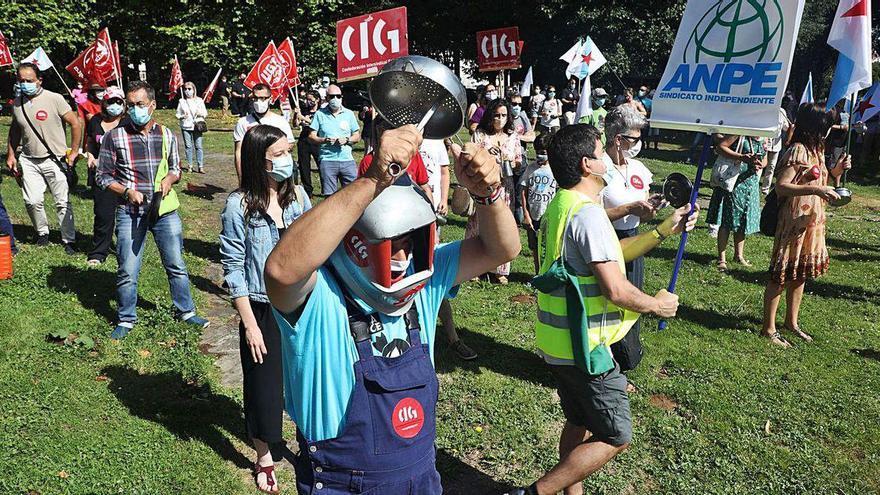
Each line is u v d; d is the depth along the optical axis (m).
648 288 7.34
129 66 26.34
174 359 5.02
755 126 3.53
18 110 7.04
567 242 3.10
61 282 6.28
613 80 29.98
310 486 2.02
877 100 14.36
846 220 11.73
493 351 5.55
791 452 4.19
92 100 9.76
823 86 31.06
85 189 10.30
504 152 7.19
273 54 12.05
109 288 6.34
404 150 1.59
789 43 3.40
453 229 9.34
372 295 1.91
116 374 4.74
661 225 3.40
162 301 6.04
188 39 24.36
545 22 29.17
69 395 4.33
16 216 8.55
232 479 3.74
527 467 4.01
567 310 3.14
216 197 10.97
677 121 3.88
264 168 3.50
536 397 4.81
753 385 5.05
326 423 1.95
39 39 21.06
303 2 25.23
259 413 3.58
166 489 3.57
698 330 6.11
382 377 1.95
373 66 8.42
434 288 2.12
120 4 24.64
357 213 1.62
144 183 5.30
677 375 5.21
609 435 3.20
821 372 5.33
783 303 7.00
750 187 7.97
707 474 3.96
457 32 31.77
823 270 5.84
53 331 5.19
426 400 2.04
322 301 1.90
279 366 3.60
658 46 28.11
